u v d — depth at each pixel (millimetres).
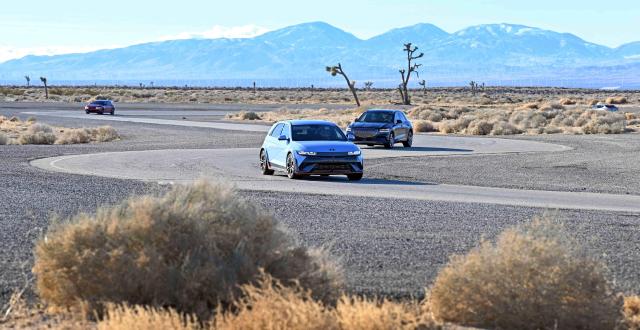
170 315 10062
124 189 27203
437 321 10641
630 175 36281
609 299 10758
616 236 18453
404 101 182375
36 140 63156
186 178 32312
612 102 192750
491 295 10492
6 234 17625
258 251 11125
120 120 103312
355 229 19047
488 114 113062
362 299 11750
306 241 17156
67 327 10094
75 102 197250
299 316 9281
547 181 33312
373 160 44688
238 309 10102
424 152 51938
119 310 9922
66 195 25391
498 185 31578
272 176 35438
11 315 10797
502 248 10969
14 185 28438
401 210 22828
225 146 56688
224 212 11453
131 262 10586
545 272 10430
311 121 36531
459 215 21797
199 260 10648
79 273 10680
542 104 159125
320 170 33250
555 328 10062
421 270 14219
